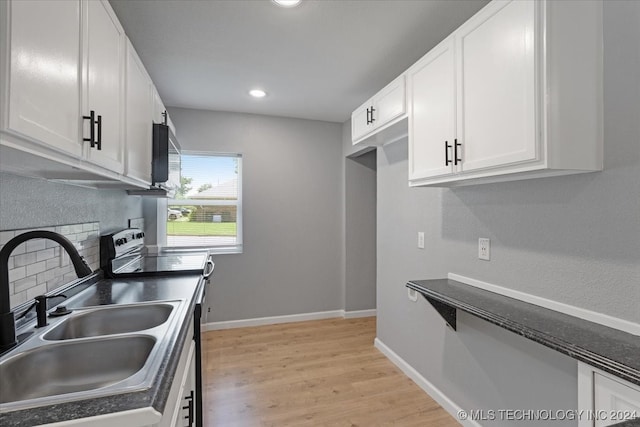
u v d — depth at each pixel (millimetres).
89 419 681
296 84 2830
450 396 2109
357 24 1917
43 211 1471
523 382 1595
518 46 1239
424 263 2381
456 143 1559
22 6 761
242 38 2074
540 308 1472
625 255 1182
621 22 1175
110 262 2098
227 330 3590
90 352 1106
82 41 1073
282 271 3832
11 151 820
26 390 1018
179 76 2664
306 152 3895
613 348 1042
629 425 726
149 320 1523
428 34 2029
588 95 1211
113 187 2049
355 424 2010
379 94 2332
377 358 2898
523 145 1224
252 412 2125
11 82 721
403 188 2641
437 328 2240
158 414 723
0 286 1045
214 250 3732
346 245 3994
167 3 1722
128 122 1566
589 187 1295
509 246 1674
